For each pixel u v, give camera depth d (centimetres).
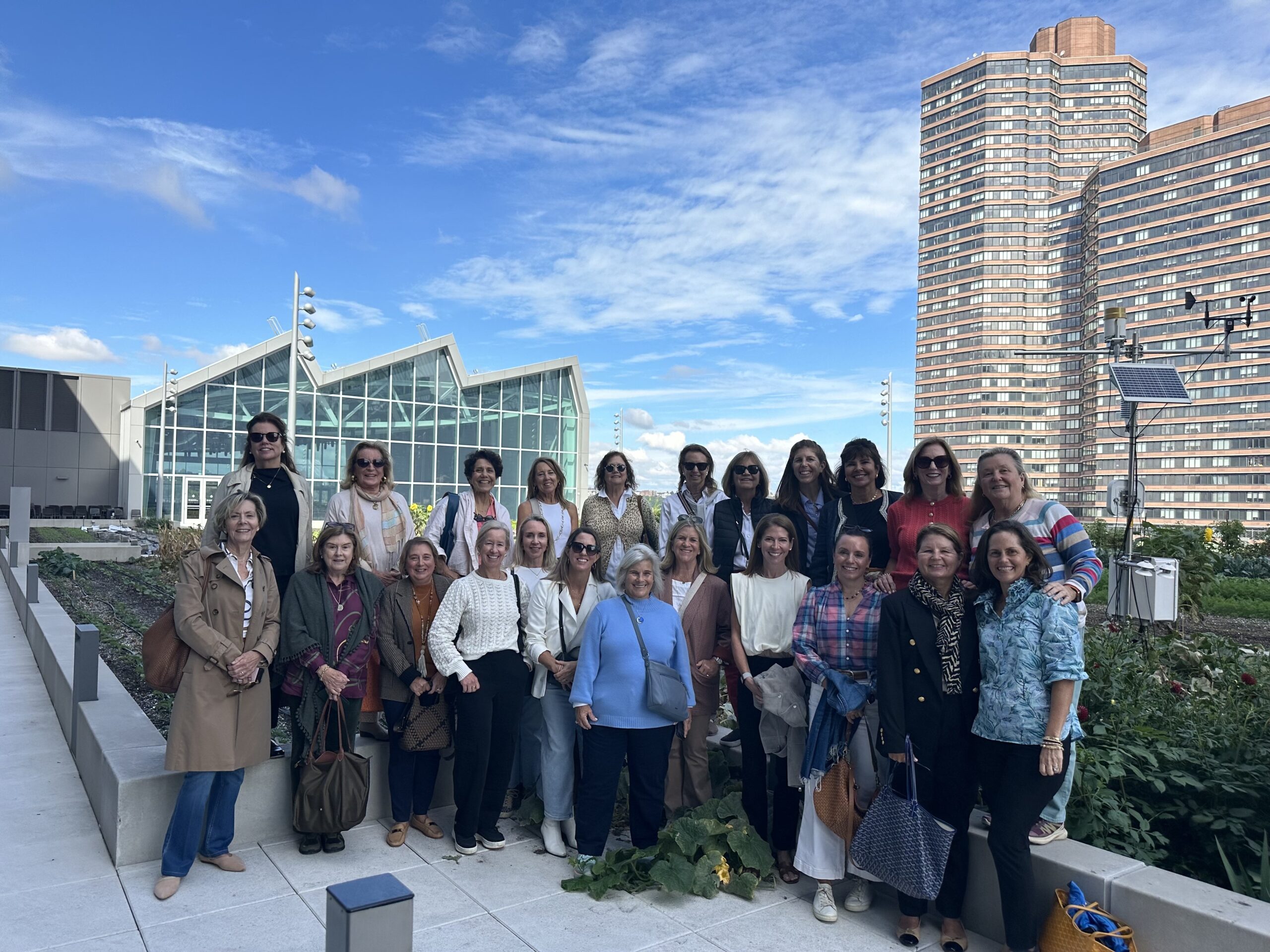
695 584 496
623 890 409
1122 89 12669
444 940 354
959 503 445
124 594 1422
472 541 563
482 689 451
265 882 410
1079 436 12075
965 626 361
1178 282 9769
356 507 528
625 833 497
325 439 3272
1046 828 366
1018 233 12494
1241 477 9012
